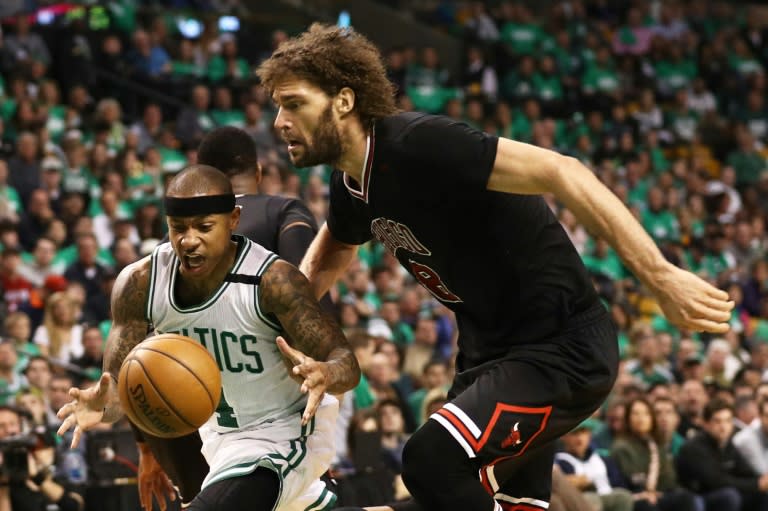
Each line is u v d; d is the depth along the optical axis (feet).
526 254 16.17
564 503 25.93
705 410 39.63
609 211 14.70
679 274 14.47
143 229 48.96
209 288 16.43
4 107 56.90
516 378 16.17
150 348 15.66
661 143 82.17
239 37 74.23
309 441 17.37
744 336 59.26
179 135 62.28
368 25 83.76
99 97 64.13
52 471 29.30
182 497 19.45
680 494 37.29
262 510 16.67
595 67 85.66
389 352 41.16
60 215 51.34
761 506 38.73
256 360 16.69
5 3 68.23
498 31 86.53
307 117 15.75
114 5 71.10
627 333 52.80
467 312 16.87
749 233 68.85
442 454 15.72
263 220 20.31
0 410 29.09
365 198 16.16
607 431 39.09
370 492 31.48
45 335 39.70
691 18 94.63
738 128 83.35
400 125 15.66
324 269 18.89
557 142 77.10
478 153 15.23
